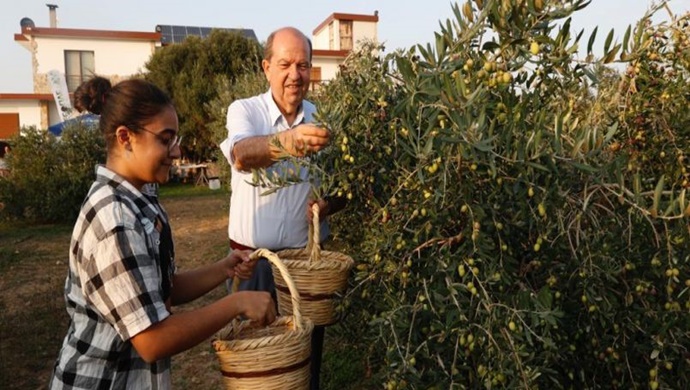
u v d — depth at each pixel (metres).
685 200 1.53
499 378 1.54
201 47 17.67
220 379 3.56
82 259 1.35
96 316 1.40
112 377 1.41
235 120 2.46
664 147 2.34
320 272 2.04
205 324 1.43
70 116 19.48
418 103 1.63
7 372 3.67
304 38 2.48
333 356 3.39
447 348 1.75
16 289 5.66
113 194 1.39
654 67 2.40
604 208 1.77
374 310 2.13
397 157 1.92
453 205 1.72
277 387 1.58
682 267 1.72
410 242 1.85
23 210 10.23
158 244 1.47
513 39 1.47
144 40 21.61
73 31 20.75
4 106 20.23
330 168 2.05
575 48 1.48
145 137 1.44
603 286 1.76
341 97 2.15
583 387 1.95
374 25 24.22
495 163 1.56
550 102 1.98
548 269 1.82
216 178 16.92
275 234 2.50
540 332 1.72
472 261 1.61
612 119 2.35
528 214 1.67
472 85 1.58
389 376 1.72
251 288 2.49
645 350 1.79
